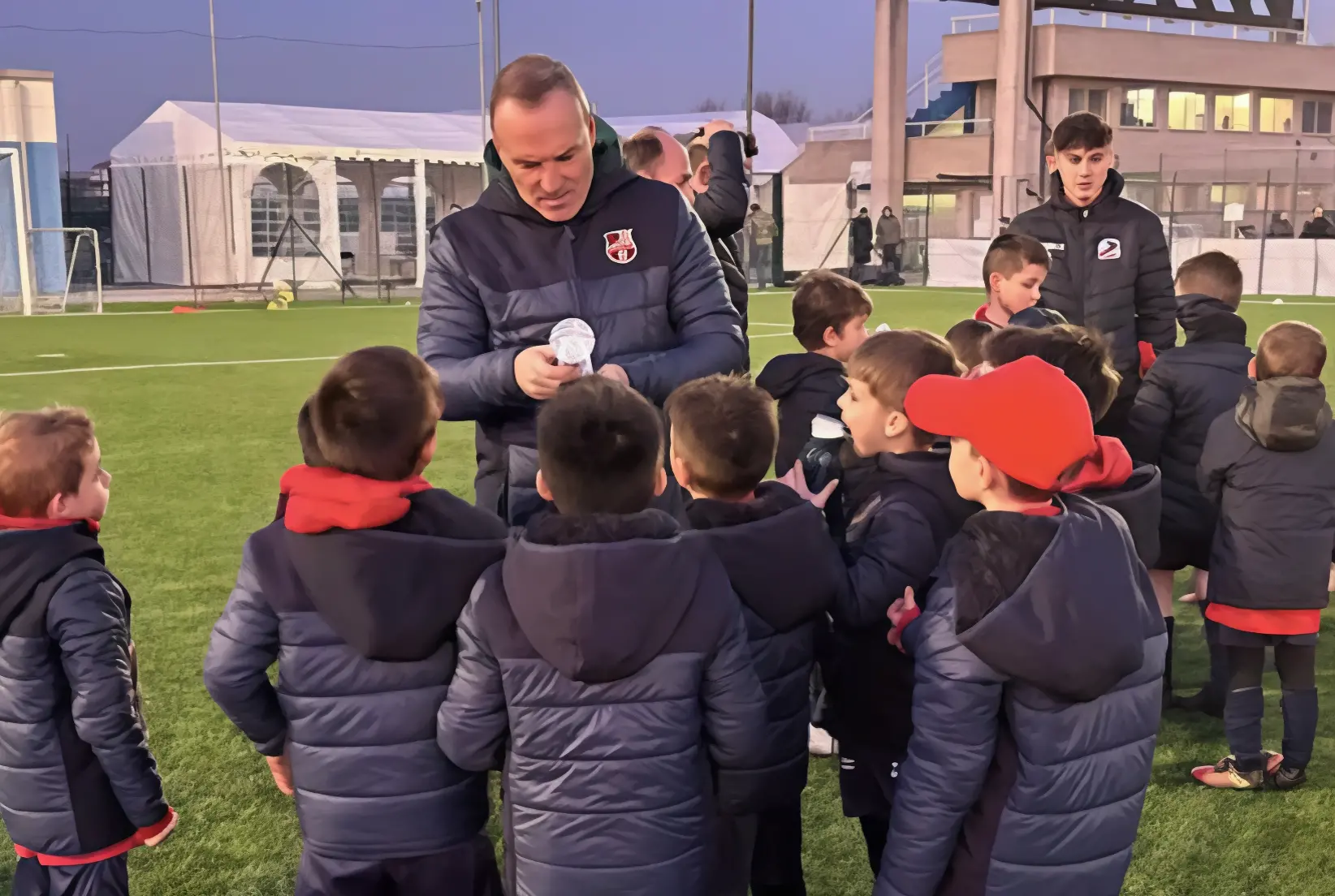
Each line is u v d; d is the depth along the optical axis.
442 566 1.81
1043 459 1.69
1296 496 2.82
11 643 2.08
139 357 12.14
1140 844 2.75
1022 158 26.73
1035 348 2.25
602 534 1.72
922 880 1.81
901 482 2.23
